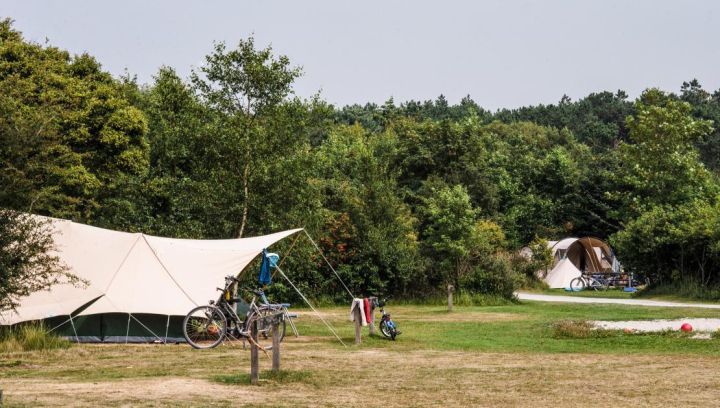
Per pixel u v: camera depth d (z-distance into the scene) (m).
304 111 23.83
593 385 11.15
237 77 23.62
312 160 24.00
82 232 18.83
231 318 17.53
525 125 99.81
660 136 50.03
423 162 55.91
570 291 46.97
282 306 18.36
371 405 9.38
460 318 25.72
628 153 53.69
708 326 21.31
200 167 24.12
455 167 56.78
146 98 38.84
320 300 34.31
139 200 29.55
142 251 18.84
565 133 95.94
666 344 17.05
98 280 18.12
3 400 8.99
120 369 12.96
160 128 31.73
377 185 38.59
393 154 56.75
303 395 10.09
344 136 70.44
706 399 9.91
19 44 27.52
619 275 49.03
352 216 37.44
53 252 18.00
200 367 13.28
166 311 17.97
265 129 23.55
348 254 35.91
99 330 17.91
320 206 25.58
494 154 66.19
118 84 32.59
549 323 22.42
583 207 59.12
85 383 10.91
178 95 24.02
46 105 23.09
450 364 13.84
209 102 23.86
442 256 37.69
